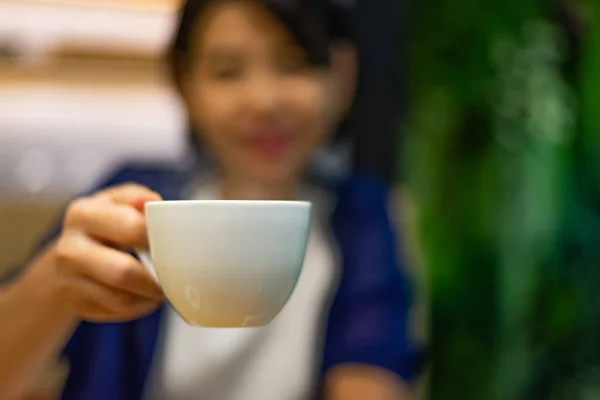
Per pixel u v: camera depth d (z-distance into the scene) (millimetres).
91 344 928
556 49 1539
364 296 1009
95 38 1611
